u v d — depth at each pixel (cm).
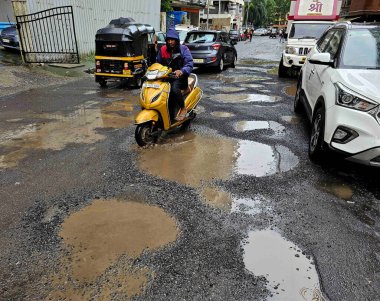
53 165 424
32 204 335
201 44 1216
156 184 378
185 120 550
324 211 332
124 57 890
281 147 497
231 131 565
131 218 314
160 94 479
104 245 275
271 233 296
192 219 314
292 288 236
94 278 241
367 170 423
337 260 265
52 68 1200
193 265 255
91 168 416
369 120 351
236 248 275
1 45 1453
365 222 316
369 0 1310
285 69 1127
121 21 955
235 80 1081
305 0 1297
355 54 454
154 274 246
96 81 943
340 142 374
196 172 409
